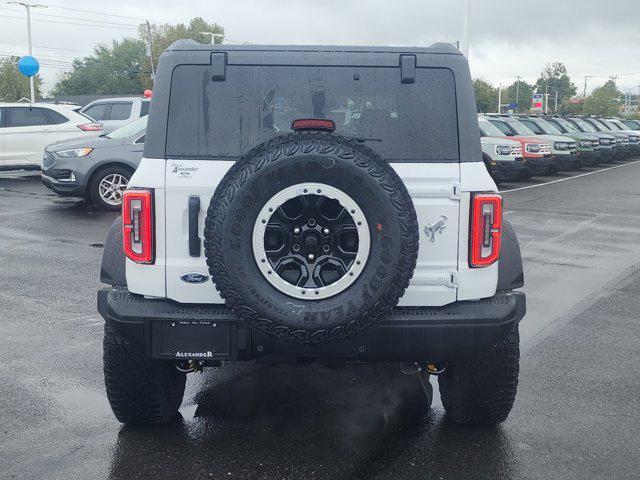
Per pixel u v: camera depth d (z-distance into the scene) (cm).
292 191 348
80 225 1221
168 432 453
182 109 397
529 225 1355
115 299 394
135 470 405
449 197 387
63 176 1363
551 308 764
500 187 2092
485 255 388
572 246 1138
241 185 347
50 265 921
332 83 402
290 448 432
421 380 510
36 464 411
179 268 388
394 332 380
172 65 398
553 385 540
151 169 388
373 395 516
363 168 347
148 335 386
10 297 768
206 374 555
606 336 664
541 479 399
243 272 351
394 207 349
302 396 513
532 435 453
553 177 2472
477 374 428
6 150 1792
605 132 3262
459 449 432
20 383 532
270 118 400
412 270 354
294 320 350
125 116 2033
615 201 1752
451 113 397
